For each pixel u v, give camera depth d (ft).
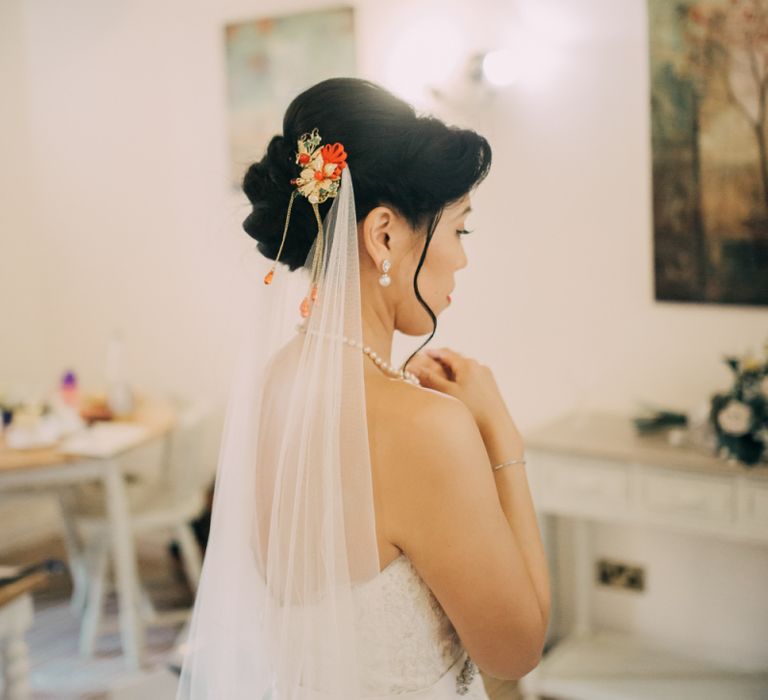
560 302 10.27
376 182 3.45
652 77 9.25
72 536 12.09
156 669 10.52
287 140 3.66
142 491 11.93
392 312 3.68
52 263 14.65
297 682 3.61
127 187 13.84
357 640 3.51
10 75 14.24
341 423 3.41
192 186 13.29
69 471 10.26
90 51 13.79
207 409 11.73
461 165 3.46
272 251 3.85
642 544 10.07
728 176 9.00
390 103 3.53
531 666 3.54
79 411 11.64
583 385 10.23
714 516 8.19
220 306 13.30
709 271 9.25
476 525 3.28
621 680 9.24
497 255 10.57
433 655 3.64
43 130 14.35
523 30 10.11
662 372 9.75
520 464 3.81
